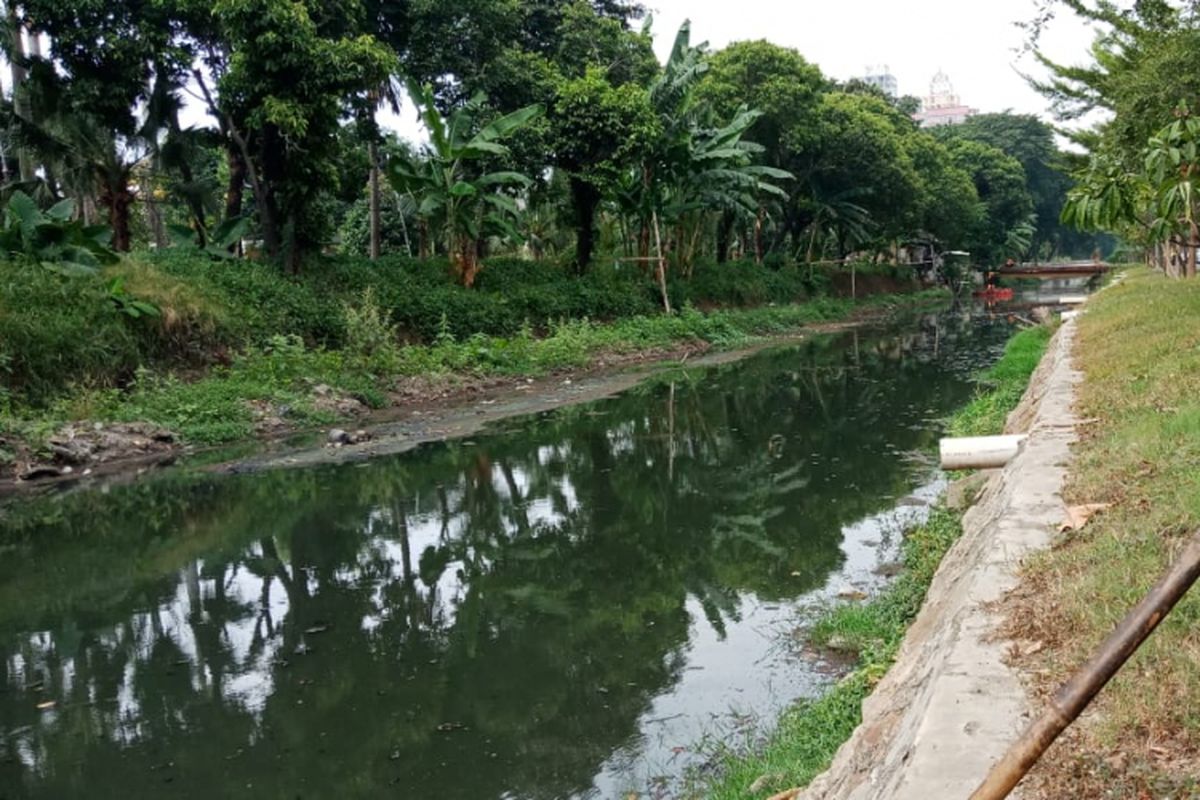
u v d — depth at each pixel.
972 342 27.66
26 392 13.64
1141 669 3.10
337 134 21.78
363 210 34.44
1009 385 15.31
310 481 11.73
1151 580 3.67
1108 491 5.13
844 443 13.20
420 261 24.98
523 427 15.25
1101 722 2.87
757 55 33.97
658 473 11.91
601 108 24.89
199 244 20.83
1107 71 18.58
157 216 28.34
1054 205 73.25
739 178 28.59
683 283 32.16
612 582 8.01
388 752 5.25
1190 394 6.74
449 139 22.41
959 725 2.99
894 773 3.05
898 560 7.98
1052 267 61.34
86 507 10.73
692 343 27.72
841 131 38.34
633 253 32.12
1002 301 51.38
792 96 33.38
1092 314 16.94
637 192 28.45
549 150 25.22
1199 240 14.80
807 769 4.44
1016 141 70.62
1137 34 14.94
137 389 14.91
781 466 11.96
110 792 4.92
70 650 6.86
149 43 17.80
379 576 8.36
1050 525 4.88
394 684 6.16
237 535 9.63
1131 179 10.56
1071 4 15.41
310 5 19.28
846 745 4.08
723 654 6.38
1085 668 1.96
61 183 20.88
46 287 14.69
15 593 8.11
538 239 34.72
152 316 15.85
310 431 14.91
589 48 28.30
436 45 24.50
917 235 54.97
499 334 23.27
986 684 3.26
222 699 6.00
